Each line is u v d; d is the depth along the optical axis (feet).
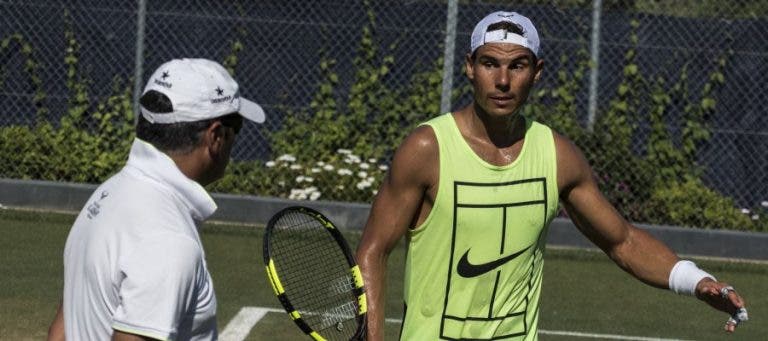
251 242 113.70
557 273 108.37
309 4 125.49
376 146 125.39
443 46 124.06
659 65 123.54
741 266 113.80
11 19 126.93
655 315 94.17
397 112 124.98
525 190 46.09
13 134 125.08
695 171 123.85
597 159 122.21
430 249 46.55
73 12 126.41
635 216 122.11
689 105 123.54
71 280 33.78
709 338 87.76
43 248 106.52
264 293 94.27
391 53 124.67
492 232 45.91
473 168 45.57
